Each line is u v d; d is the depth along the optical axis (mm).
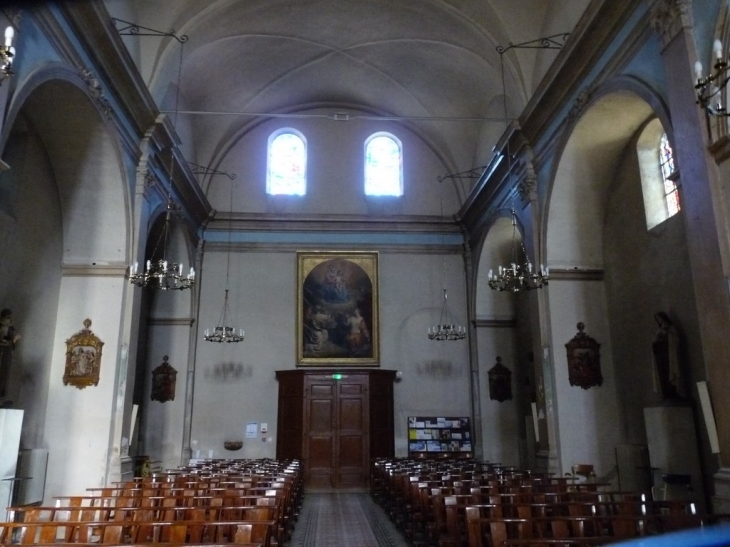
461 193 19234
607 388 11867
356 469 17125
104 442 10609
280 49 16609
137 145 12023
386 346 18484
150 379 17344
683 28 7348
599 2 9219
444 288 19000
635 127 11109
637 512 6809
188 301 17859
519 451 17609
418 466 13211
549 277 12195
